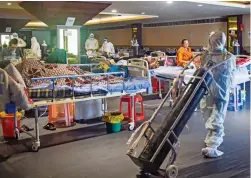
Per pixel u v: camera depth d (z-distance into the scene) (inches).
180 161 143.3
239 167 136.6
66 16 307.9
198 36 525.0
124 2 306.2
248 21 447.2
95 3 310.7
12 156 151.6
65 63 213.5
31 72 168.4
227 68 144.3
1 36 490.9
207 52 149.3
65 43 322.0
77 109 208.8
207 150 147.2
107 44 453.7
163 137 124.6
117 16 506.0
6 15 461.7
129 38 658.8
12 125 177.3
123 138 177.8
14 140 174.2
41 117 222.8
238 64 235.1
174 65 312.3
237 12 417.4
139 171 134.0
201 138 175.9
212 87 144.1
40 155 152.9
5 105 145.8
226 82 145.3
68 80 169.0
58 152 156.7
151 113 232.2
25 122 208.7
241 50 455.2
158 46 606.9
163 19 531.8
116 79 187.0
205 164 139.9
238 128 194.4
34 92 153.3
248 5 358.9
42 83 158.9
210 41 147.8
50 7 295.0
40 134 184.4
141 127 137.6
